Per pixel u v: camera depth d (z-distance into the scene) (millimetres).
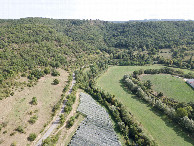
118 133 54844
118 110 66875
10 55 83938
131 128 53469
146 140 48469
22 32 112625
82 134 50562
